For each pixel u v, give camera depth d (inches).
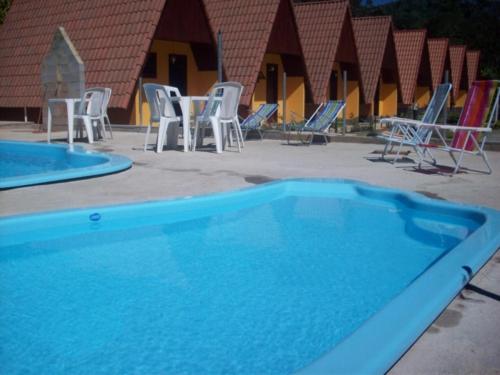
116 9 667.4
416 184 264.2
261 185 254.5
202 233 204.5
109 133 544.7
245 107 636.7
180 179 274.4
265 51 653.3
